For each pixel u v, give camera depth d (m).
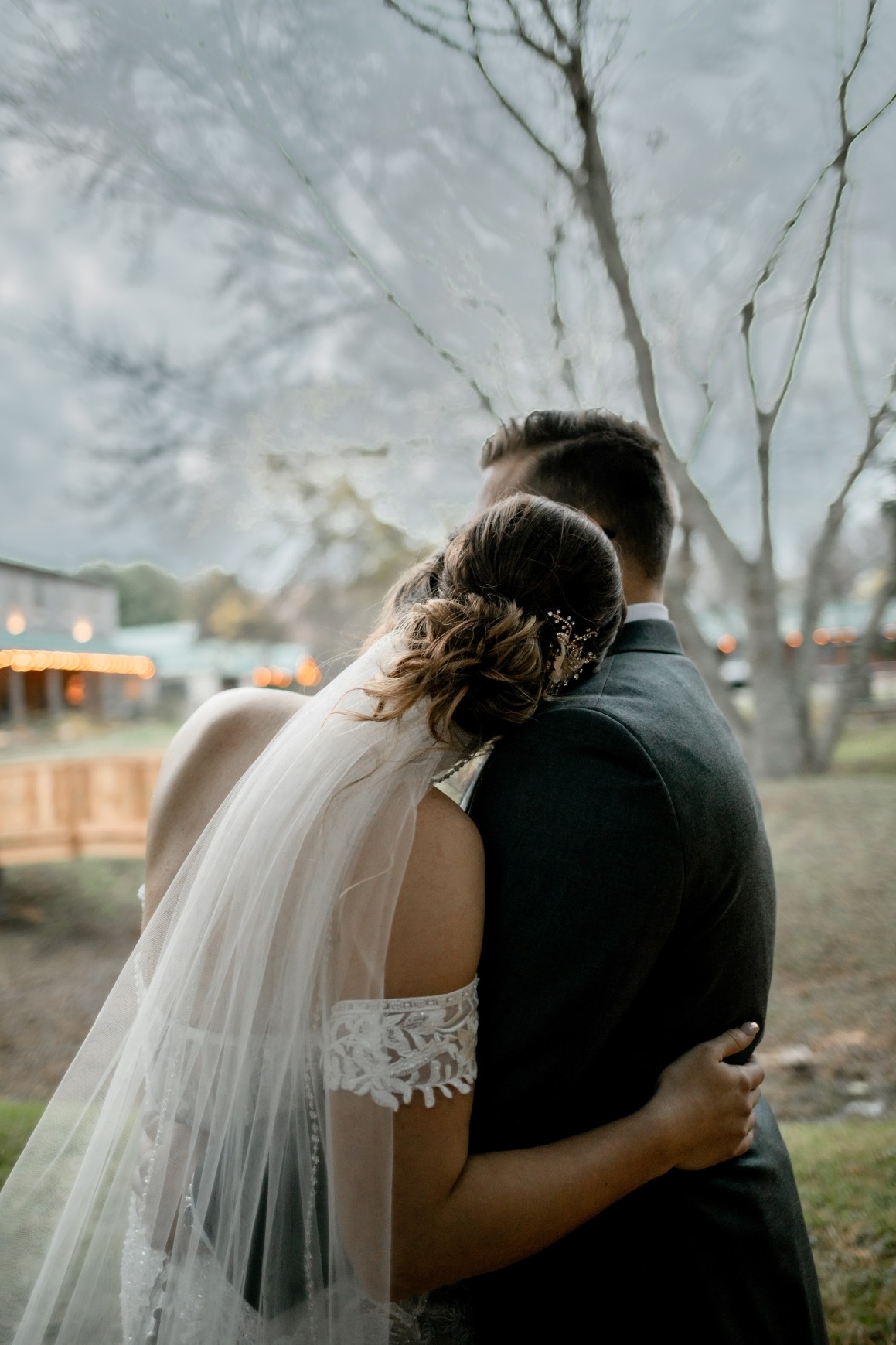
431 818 0.83
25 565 11.21
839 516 5.20
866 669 8.96
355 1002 0.78
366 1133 0.75
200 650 21.92
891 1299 1.70
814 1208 2.07
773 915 1.06
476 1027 0.82
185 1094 0.92
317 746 0.89
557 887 0.84
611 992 0.84
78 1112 1.01
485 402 3.34
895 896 4.88
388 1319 0.83
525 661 0.86
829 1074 3.22
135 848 6.32
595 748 0.87
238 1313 0.85
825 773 8.70
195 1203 0.89
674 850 0.84
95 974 4.94
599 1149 0.84
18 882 6.80
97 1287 0.95
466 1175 0.80
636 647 1.12
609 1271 0.95
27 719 16.22
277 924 0.85
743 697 12.78
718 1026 0.98
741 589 7.42
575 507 1.19
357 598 13.28
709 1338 0.93
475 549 0.96
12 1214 0.98
